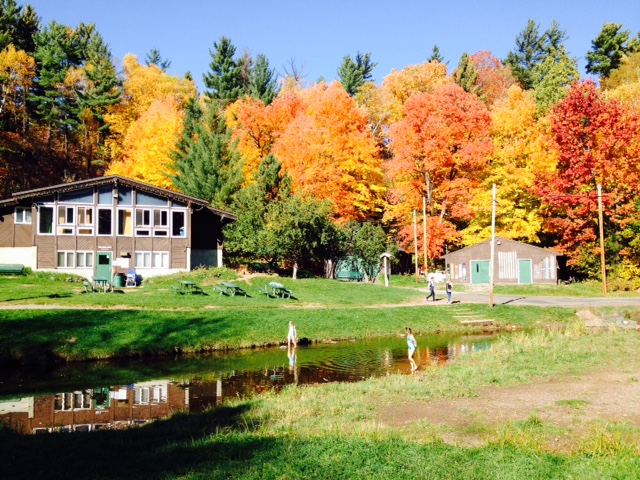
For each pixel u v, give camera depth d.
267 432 12.46
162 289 40.16
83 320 27.84
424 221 55.78
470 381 17.91
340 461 9.91
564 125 53.50
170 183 60.12
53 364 23.72
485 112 57.25
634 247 50.84
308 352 26.86
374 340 30.69
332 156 59.78
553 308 38.34
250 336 28.84
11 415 15.93
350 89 82.06
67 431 14.22
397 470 9.47
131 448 11.37
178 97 78.81
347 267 61.97
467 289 53.03
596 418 13.23
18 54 65.25
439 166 57.75
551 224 56.41
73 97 71.88
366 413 14.39
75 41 79.81
